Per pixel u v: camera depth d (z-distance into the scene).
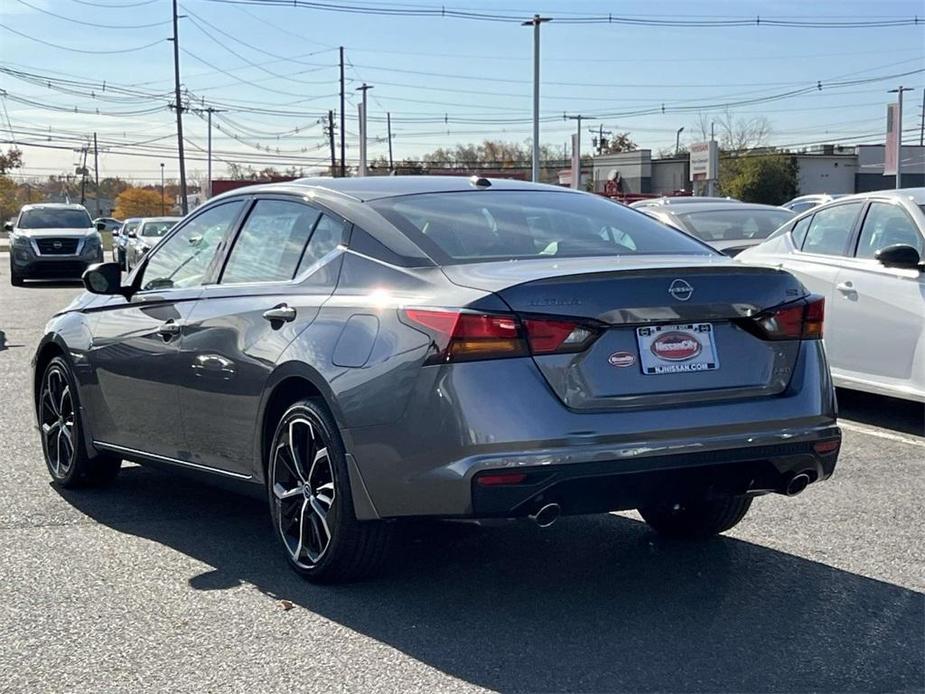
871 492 6.19
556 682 3.71
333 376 4.35
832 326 8.23
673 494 4.18
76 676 3.78
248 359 4.85
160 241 6.06
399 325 4.18
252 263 5.21
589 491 3.99
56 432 6.48
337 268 4.67
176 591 4.63
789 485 4.40
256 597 4.55
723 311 4.24
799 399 4.35
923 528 5.50
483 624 4.24
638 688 3.66
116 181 139.12
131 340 5.69
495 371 3.94
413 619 4.29
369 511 4.27
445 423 3.95
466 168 79.12
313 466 4.56
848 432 7.82
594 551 5.18
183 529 5.58
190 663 3.88
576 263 4.31
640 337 4.11
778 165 67.44
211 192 50.38
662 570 4.89
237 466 5.06
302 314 4.65
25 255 24.72
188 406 5.30
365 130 46.59
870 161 68.75
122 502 6.14
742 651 3.98
